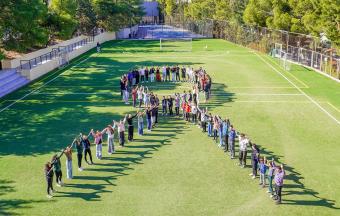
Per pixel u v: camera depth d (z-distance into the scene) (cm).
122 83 3953
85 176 2317
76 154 2639
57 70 5494
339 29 4850
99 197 2077
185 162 2511
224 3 9606
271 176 2083
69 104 3825
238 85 4575
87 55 6906
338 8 4681
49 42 6525
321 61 5397
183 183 2230
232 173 2358
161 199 2056
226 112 3553
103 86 4550
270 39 7125
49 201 2038
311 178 2297
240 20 8606
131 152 2669
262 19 7556
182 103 3431
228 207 1981
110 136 2619
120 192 2130
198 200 2047
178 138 2936
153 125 3228
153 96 3397
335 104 3809
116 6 9344
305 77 5066
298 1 6034
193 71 4681
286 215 1912
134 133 3056
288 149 2717
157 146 2777
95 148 2748
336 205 2003
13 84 4484
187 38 9769
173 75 4809
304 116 3441
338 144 2806
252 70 5488
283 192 2139
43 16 5291
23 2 4531
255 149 2305
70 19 6369
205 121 3059
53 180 2261
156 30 12456
